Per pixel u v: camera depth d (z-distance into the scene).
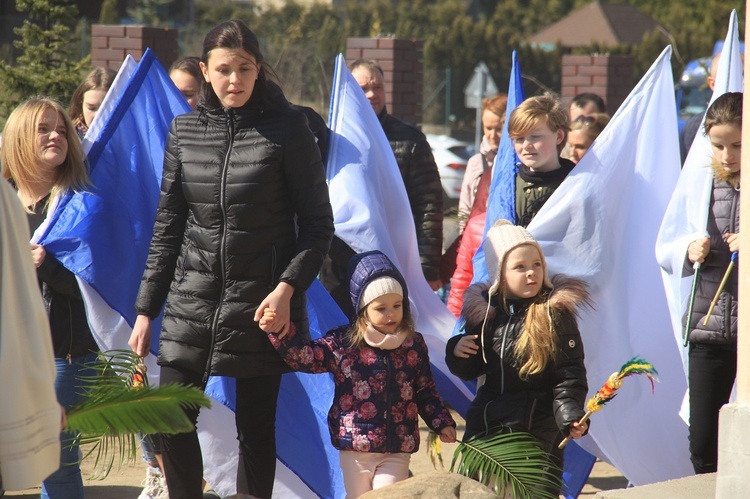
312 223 11.30
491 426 11.41
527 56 78.38
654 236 13.71
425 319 14.79
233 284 11.14
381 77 17.91
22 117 12.35
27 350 7.31
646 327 13.69
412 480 9.25
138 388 8.92
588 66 42.28
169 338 11.31
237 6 102.00
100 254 12.55
